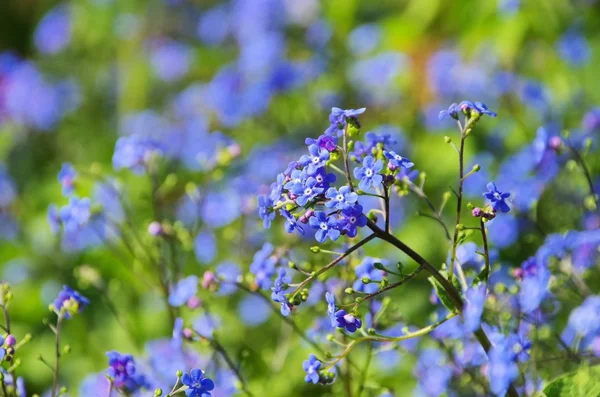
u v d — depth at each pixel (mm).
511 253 429
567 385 343
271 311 452
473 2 605
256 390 413
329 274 390
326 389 419
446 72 593
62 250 551
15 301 531
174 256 417
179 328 381
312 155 331
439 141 548
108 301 436
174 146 609
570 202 433
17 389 362
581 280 387
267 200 333
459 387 383
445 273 343
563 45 548
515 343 347
